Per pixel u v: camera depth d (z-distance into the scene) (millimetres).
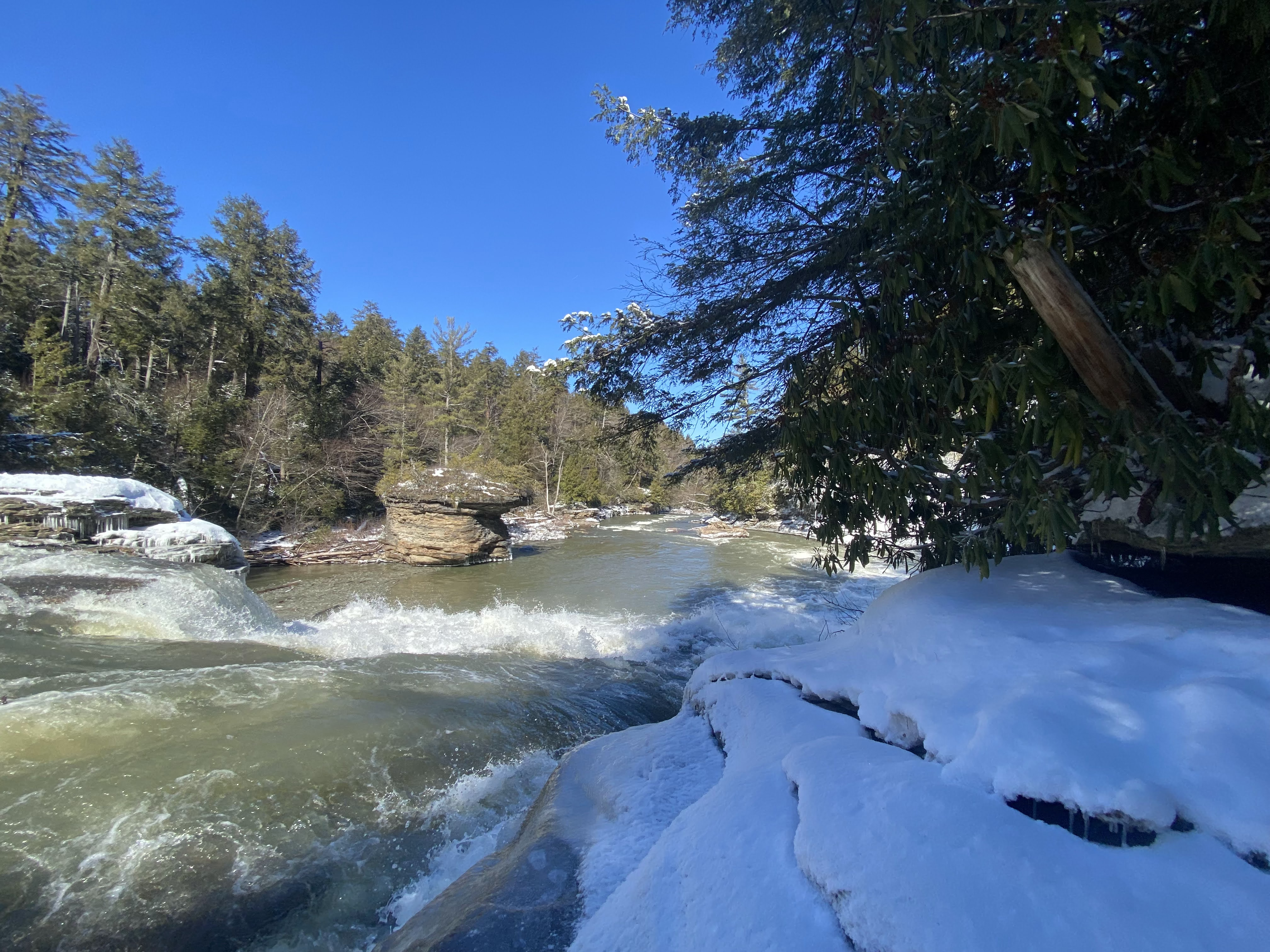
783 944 1435
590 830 2633
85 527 11242
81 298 29766
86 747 4465
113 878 3355
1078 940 1155
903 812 1549
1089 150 2197
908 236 2596
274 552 20859
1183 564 2746
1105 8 1851
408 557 20828
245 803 4012
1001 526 2705
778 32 4836
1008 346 2549
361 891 3480
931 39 2137
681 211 5891
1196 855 1285
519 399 45562
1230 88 1910
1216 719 1516
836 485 3297
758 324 5645
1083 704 1702
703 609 12688
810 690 2988
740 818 1957
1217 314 2266
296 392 30531
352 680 6328
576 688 7160
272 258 32656
